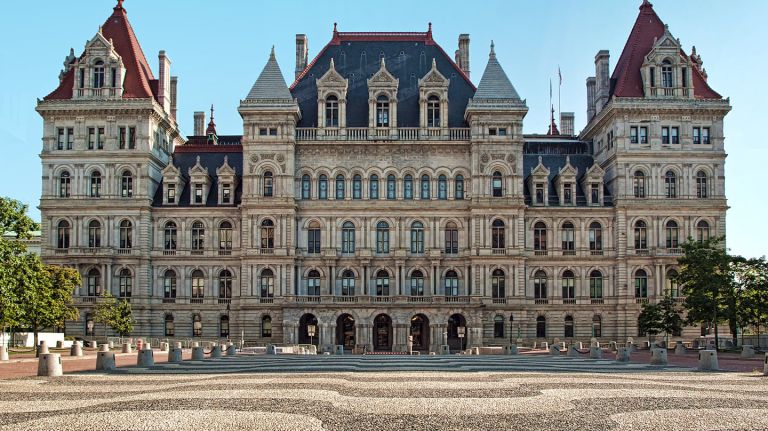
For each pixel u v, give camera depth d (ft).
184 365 190.19
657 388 128.16
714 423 90.94
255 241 356.18
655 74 368.07
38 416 96.07
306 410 99.86
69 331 357.82
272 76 363.97
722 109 364.17
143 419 91.97
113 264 360.69
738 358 234.58
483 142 360.89
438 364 194.80
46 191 362.33
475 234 357.82
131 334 357.61
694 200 362.74
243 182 359.05
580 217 369.91
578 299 366.43
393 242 362.33
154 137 372.38
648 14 390.21
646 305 333.62
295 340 340.39
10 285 217.56
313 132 365.81
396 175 365.20
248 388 126.11
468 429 86.74
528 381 140.26
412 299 343.26
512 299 355.77
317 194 364.17
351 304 340.80
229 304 364.17
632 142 365.61
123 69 370.12
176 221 368.89
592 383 136.56
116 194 361.92
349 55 391.24
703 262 305.73
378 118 368.89
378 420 92.63
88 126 365.20
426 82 368.89
